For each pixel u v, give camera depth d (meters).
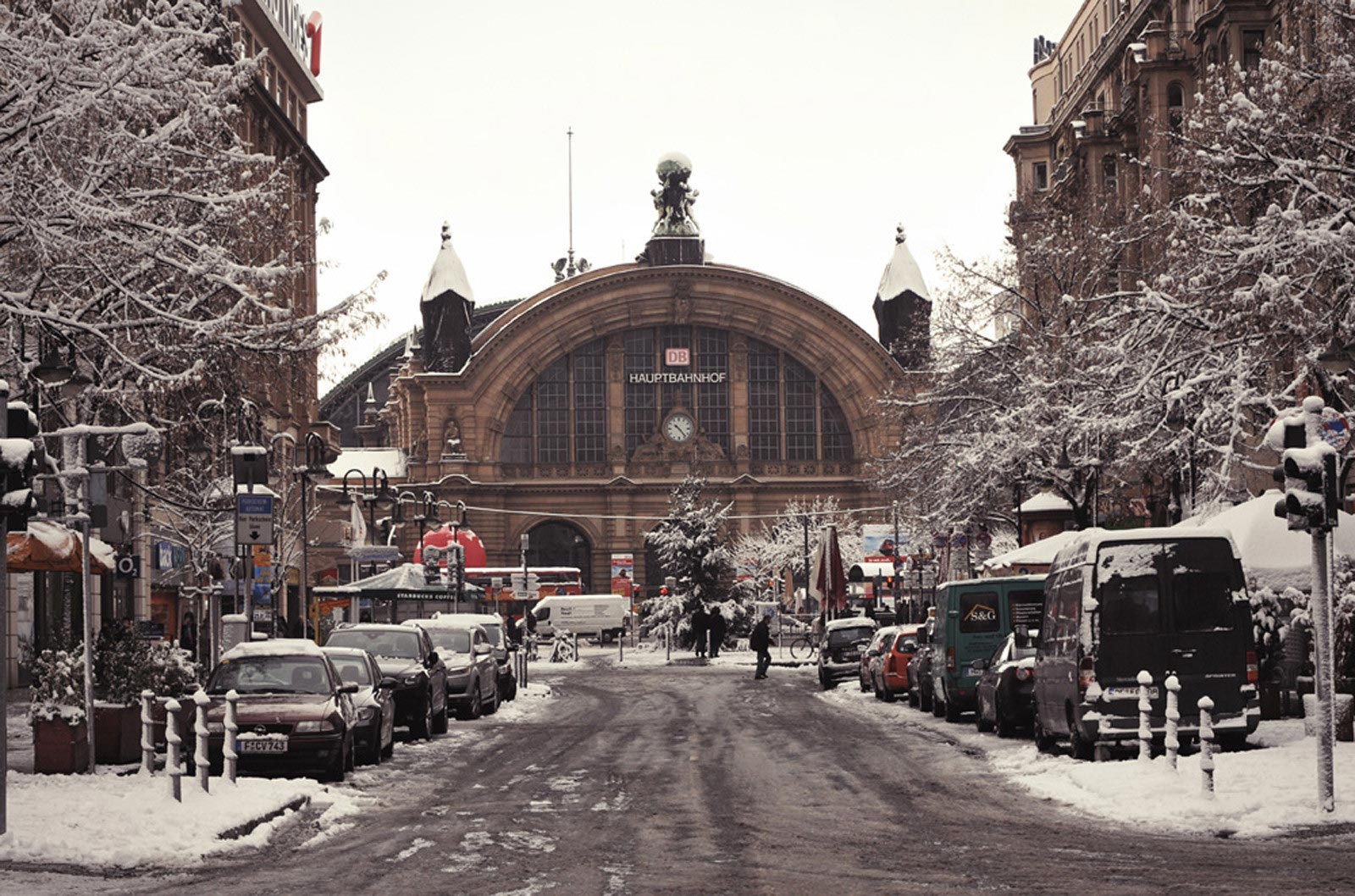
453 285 121.19
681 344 122.31
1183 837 16.06
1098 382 39.59
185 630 50.56
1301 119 31.28
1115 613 22.92
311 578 77.06
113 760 23.23
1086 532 24.03
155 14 24.77
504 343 119.56
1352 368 28.20
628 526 120.25
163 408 29.83
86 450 26.59
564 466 121.00
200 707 19.23
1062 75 86.12
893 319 123.19
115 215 23.25
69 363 26.23
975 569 59.47
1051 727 24.98
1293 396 32.22
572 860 14.86
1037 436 47.88
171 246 24.45
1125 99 63.19
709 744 29.16
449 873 14.21
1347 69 30.12
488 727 35.94
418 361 127.88
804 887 13.18
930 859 14.78
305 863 15.09
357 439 166.62
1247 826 16.38
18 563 28.61
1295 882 13.12
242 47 26.86
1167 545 23.06
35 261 24.61
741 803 19.59
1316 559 17.23
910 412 62.28
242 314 26.23
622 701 47.16
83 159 23.88
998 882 13.33
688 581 93.44
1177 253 33.50
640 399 122.25
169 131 24.48
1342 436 23.67
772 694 49.25
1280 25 50.44
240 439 30.84
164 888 13.52
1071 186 68.00
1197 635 22.84
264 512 30.17
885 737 30.44
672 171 123.44
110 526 38.31
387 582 61.62
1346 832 15.94
